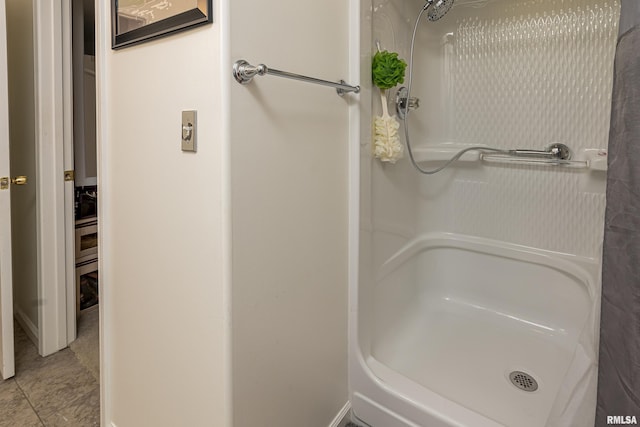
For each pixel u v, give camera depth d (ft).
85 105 6.88
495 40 5.78
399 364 4.99
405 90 5.11
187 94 2.89
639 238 2.32
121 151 3.64
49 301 5.90
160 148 3.20
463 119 6.21
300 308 3.59
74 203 6.59
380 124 4.37
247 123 2.81
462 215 6.40
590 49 5.08
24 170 6.10
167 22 2.94
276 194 3.16
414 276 6.05
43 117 5.51
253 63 2.81
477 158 6.04
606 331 2.61
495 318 6.03
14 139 6.28
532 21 5.45
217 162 2.73
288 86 3.17
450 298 6.47
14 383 5.29
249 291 3.00
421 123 5.98
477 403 4.34
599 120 5.12
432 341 5.53
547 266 5.63
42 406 4.89
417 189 6.00
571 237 5.53
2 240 5.07
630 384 2.37
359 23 3.91
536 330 5.70
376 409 4.22
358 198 4.13
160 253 3.34
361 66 3.99
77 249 7.05
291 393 3.58
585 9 5.05
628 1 2.41
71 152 5.98
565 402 3.10
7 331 5.25
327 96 3.68
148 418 3.74
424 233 6.31
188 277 3.10
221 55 2.60
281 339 3.39
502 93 5.82
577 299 5.40
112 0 3.51
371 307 4.63
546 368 4.95
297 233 3.45
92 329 6.73
